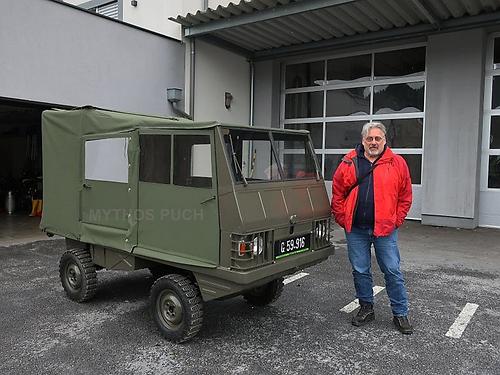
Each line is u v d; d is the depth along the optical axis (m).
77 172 4.44
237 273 3.24
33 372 3.15
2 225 9.55
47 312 4.30
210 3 10.68
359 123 10.82
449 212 9.41
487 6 8.31
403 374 3.17
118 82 8.65
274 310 4.43
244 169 3.51
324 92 11.34
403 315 3.90
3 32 6.94
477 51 8.96
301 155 4.21
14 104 7.62
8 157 15.45
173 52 9.73
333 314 4.32
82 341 3.67
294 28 9.72
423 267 6.11
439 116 9.45
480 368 3.25
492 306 4.54
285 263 3.59
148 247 3.83
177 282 3.59
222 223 3.34
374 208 3.76
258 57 11.59
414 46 10.04
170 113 9.72
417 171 10.07
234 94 11.34
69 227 4.56
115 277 5.51
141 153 3.84
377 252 3.91
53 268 5.95
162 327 3.72
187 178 3.53
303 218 3.84
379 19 9.13
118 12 11.64
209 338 3.75
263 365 3.29
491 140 9.28
